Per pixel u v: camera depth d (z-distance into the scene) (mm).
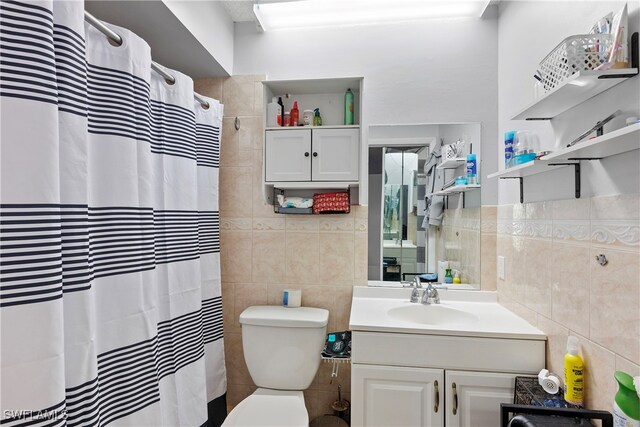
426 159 1839
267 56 1945
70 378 856
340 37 1901
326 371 1873
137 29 1467
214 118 1774
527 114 1235
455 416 1318
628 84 911
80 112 885
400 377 1353
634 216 875
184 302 1450
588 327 1046
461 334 1322
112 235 1044
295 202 1806
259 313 1752
